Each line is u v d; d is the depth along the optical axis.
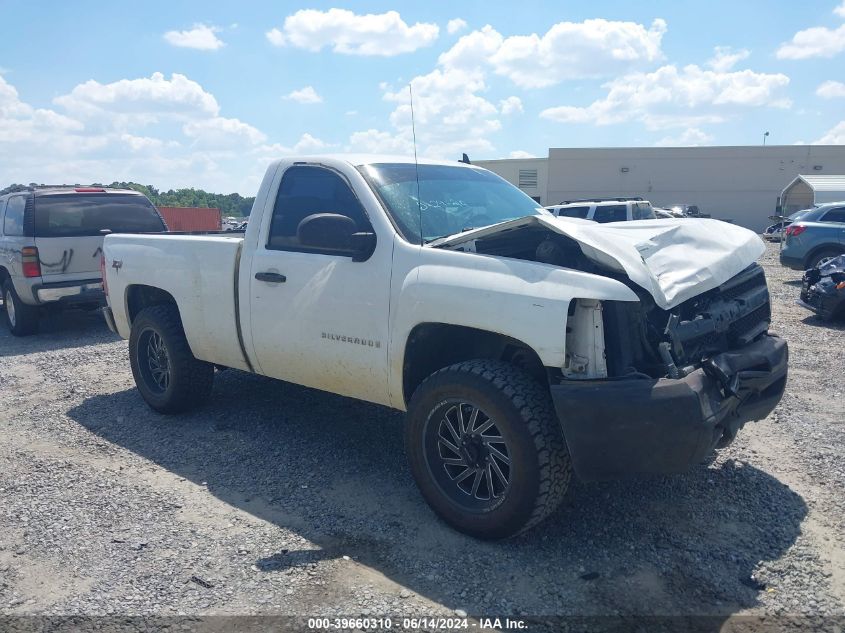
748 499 4.07
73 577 3.36
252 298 4.73
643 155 51.78
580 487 4.23
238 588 3.25
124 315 6.00
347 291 4.16
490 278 3.56
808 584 3.24
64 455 4.94
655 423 3.19
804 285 10.12
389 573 3.36
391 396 4.11
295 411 5.77
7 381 7.07
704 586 3.23
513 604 3.10
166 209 34.00
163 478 4.52
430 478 3.78
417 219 4.23
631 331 3.41
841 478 4.34
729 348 3.93
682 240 3.98
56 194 9.46
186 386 5.52
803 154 49.56
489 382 3.45
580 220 4.55
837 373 6.81
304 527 3.83
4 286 9.87
